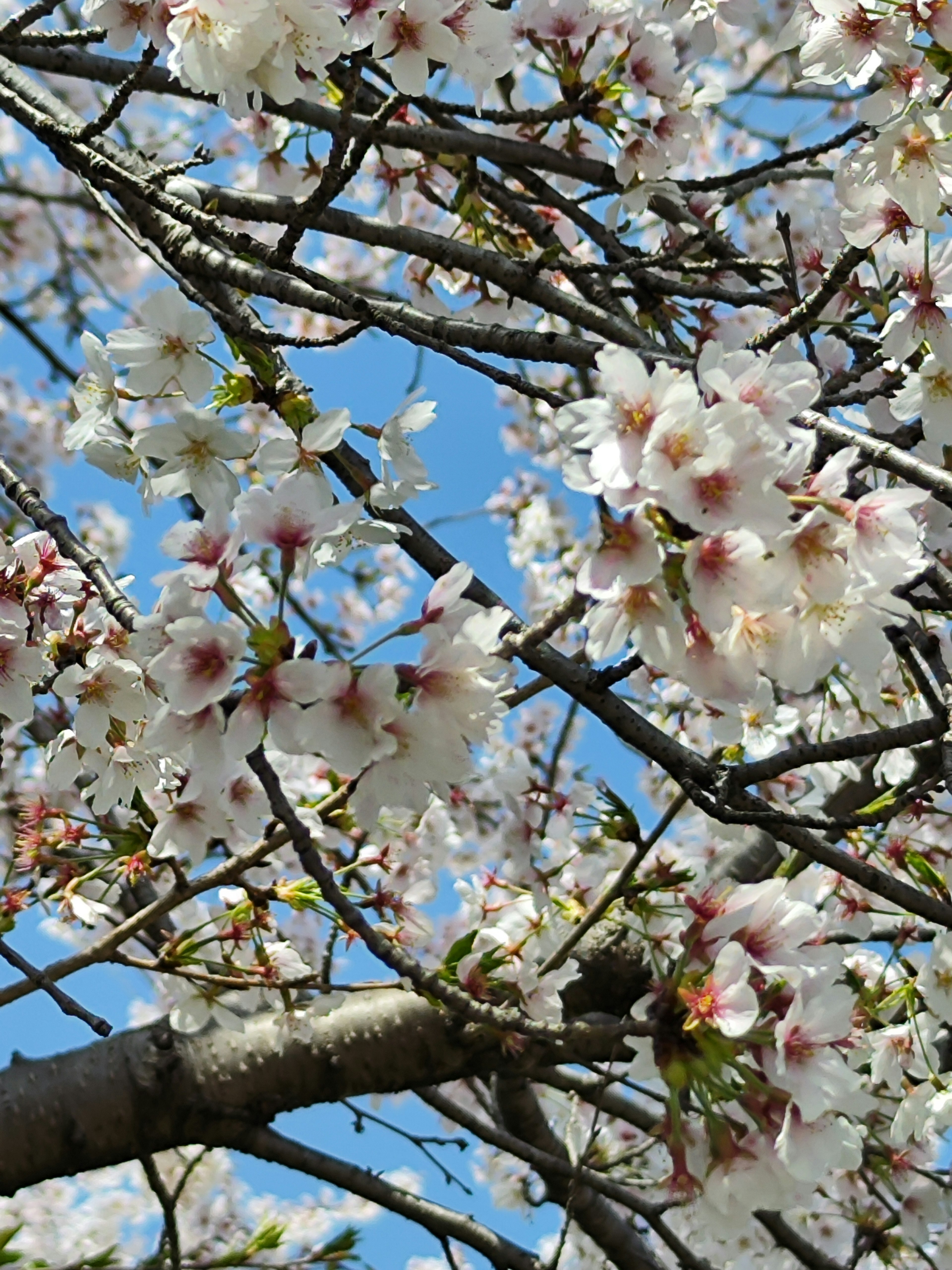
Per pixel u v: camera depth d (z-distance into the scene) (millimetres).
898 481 917
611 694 801
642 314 1036
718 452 712
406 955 717
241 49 823
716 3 1100
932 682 994
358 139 851
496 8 1017
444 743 744
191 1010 937
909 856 952
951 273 863
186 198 1025
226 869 857
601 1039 813
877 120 896
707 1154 798
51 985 748
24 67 1107
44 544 864
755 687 752
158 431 811
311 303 865
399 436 826
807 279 1131
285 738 726
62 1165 1013
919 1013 956
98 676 830
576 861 1034
